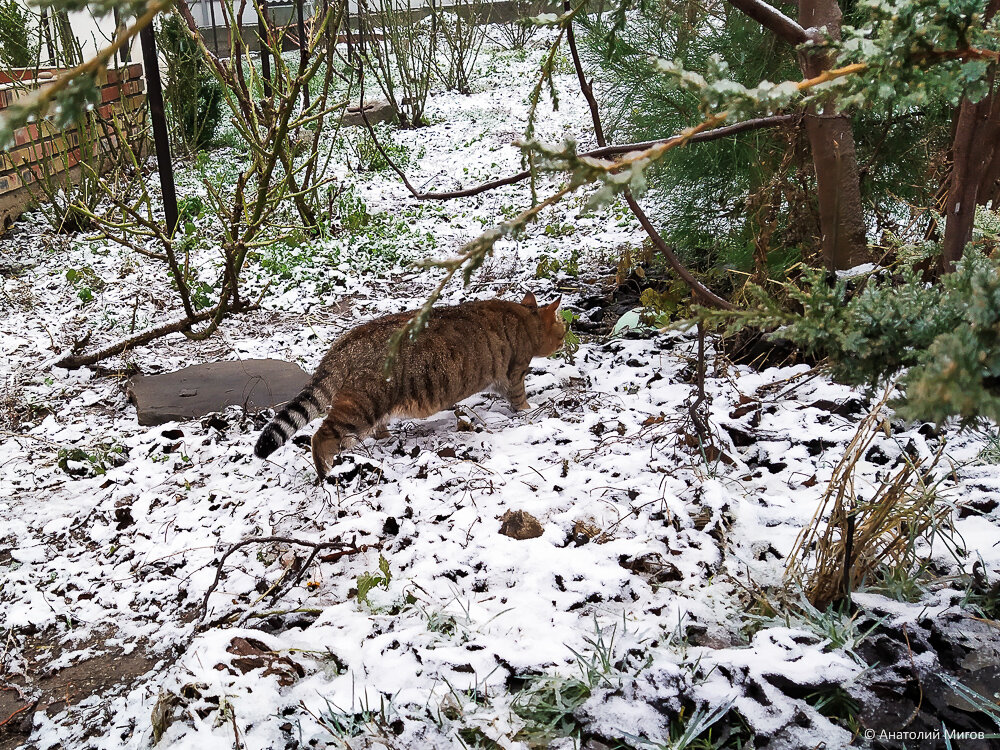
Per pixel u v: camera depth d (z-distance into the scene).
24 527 4.09
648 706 2.50
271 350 6.35
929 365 1.16
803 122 4.87
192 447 4.79
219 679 2.78
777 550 3.28
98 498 4.34
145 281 7.94
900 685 2.45
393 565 3.46
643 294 6.11
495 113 15.31
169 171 6.93
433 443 4.66
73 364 6.07
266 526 3.89
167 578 3.60
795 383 4.81
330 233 9.34
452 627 3.01
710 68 1.15
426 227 9.62
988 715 2.28
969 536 3.22
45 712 2.90
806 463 3.95
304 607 3.24
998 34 1.28
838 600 2.92
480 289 7.46
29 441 5.01
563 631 2.91
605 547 3.37
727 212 6.59
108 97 10.96
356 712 2.60
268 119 7.42
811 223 5.25
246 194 10.07
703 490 3.66
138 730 2.71
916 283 1.55
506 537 3.52
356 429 4.43
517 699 2.61
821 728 2.37
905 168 5.95
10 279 8.04
